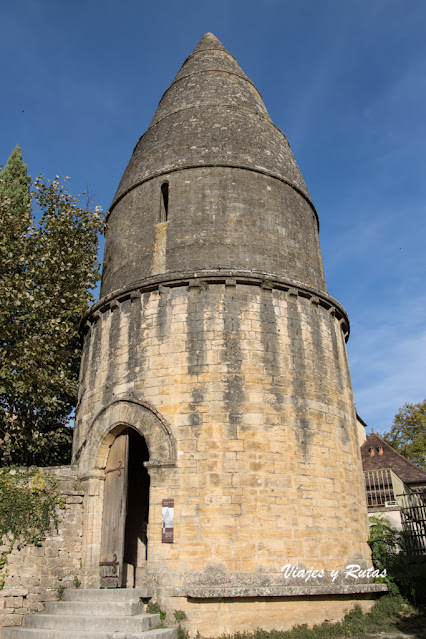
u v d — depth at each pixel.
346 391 15.87
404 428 49.97
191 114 18.92
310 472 13.40
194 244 15.88
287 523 12.58
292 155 20.31
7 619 12.24
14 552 12.90
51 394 19.47
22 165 28.31
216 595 11.40
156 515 12.63
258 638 11.08
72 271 21.00
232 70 21.03
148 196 17.56
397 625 12.04
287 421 13.59
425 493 19.84
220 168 17.09
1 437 19.39
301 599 12.02
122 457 14.25
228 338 14.05
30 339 17.41
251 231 16.23
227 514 12.37
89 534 13.98
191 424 13.23
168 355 14.16
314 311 15.67
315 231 19.22
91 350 16.58
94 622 10.84
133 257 16.81
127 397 14.27
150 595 11.96
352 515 14.02
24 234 20.06
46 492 13.91
